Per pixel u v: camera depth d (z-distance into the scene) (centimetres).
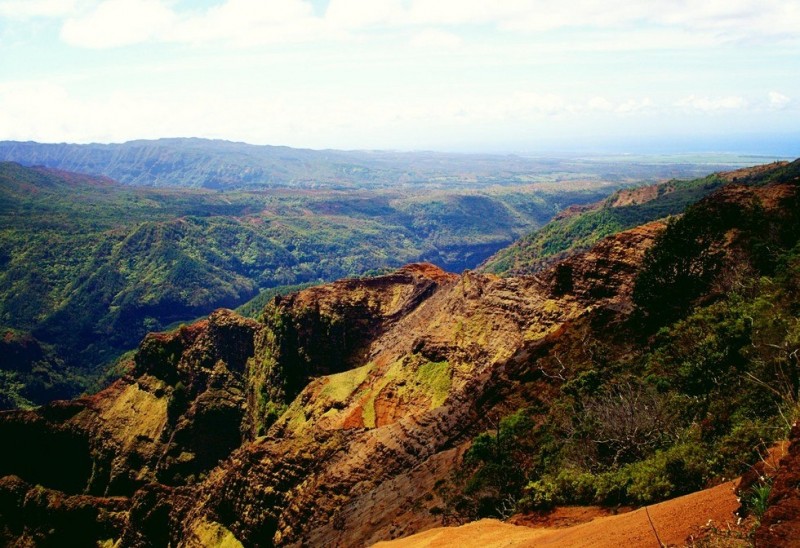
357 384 7512
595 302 5569
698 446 1655
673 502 1288
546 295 6134
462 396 4638
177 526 7231
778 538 768
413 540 2275
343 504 4409
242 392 10850
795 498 821
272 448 6000
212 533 5969
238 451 7550
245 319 11350
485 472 2630
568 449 2294
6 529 10012
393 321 9106
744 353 2094
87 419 11944
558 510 1891
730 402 1842
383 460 4628
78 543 9488
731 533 954
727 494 1155
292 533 4669
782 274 2884
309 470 5434
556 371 3844
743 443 1504
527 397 3794
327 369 9181
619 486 1752
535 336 5812
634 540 1125
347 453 5066
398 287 9631
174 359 12056
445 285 8625
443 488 3102
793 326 1905
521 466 2584
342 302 9475
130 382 12500
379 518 3456
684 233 3944
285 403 9394
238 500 5872
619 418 2172
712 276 3778
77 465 11606
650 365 2788
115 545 8756
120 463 10806
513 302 6438
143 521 7744
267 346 10362
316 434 5853
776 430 1406
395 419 6356
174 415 11088
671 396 2231
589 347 3844
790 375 1662
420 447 4438
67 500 9719
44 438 11588
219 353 11425
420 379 6644
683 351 2697
